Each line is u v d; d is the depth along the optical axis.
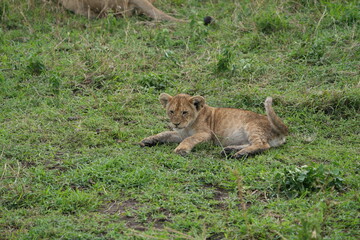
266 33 16.73
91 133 11.48
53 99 13.19
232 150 10.61
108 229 8.01
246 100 12.93
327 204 7.96
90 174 9.69
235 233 7.83
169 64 15.15
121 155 10.43
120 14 18.72
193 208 8.52
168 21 18.19
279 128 10.72
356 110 12.25
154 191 9.06
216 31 17.20
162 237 7.64
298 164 10.15
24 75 14.40
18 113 12.48
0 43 16.36
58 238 7.77
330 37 15.79
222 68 14.34
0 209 8.62
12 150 10.70
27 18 18.08
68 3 18.88
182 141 10.97
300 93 13.09
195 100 11.19
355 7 17.17
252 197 8.86
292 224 7.93
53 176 9.62
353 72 13.87
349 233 7.71
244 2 18.81
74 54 15.66
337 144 11.02
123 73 14.53
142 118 12.37
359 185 9.07
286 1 18.20
